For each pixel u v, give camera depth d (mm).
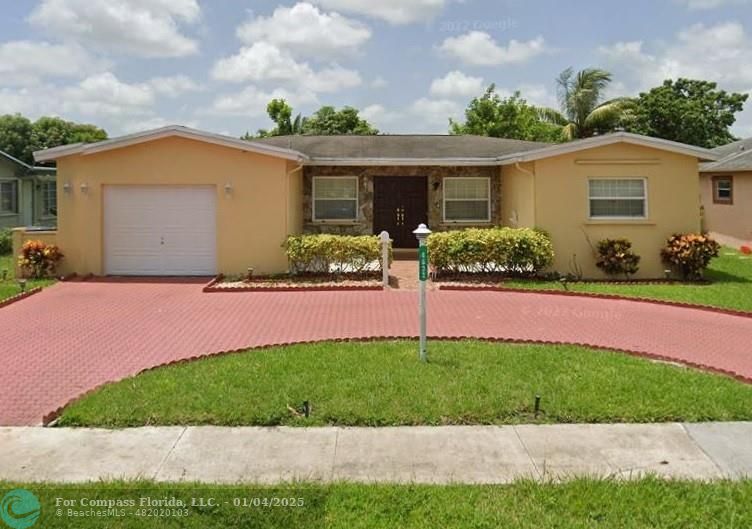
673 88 45125
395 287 14586
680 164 16188
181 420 6426
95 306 12609
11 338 10117
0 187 27156
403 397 6906
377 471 5395
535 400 6730
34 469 5438
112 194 16000
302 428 6289
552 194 16203
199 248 16047
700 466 5473
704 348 9578
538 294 13938
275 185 15844
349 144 20828
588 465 5492
